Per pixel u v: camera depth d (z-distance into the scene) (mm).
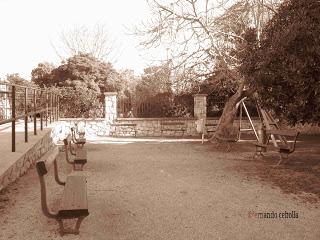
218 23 13633
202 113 19562
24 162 7934
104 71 24812
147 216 5309
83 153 8055
